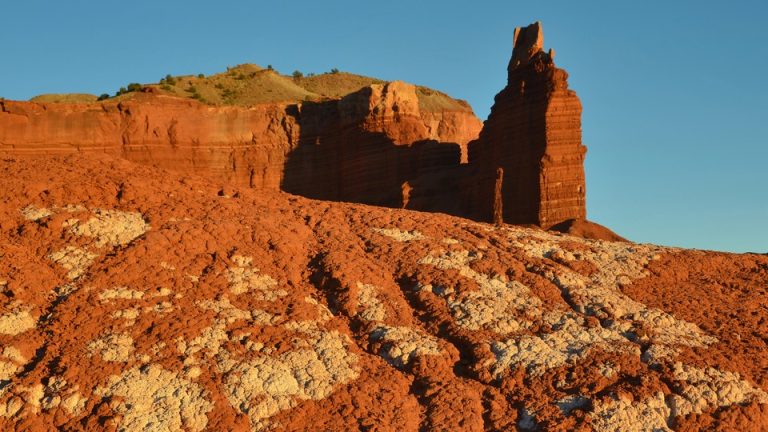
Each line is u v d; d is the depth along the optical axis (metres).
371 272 29.33
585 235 62.56
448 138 111.62
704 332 28.11
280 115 91.31
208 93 129.88
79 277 26.78
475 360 25.80
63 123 84.69
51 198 30.08
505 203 67.69
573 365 25.45
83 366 23.47
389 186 82.50
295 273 29.00
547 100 67.00
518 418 23.83
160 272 27.38
